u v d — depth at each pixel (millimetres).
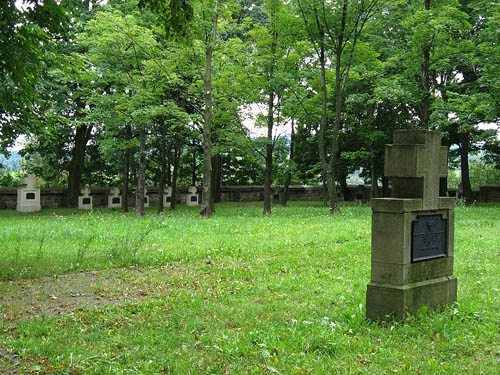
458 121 26875
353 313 6398
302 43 24750
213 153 26203
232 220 21234
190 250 12078
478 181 48375
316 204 41312
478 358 4934
